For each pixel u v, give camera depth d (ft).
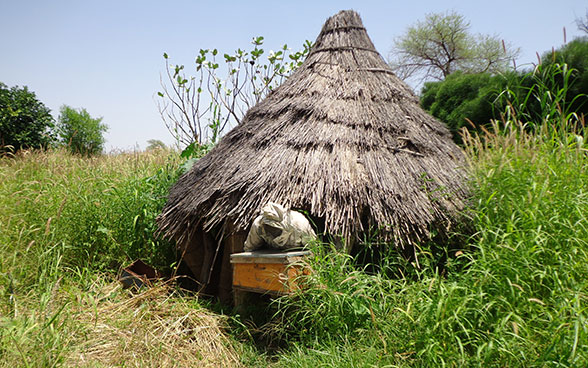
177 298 12.81
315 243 11.05
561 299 8.23
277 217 11.00
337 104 14.96
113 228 16.46
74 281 13.91
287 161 13.02
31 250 13.71
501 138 13.32
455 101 34.01
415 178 13.37
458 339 7.94
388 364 8.48
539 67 13.88
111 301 12.87
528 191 9.94
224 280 14.56
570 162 11.38
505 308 8.68
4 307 10.98
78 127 52.24
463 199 13.30
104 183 18.52
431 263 12.07
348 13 18.26
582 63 23.85
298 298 10.64
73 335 10.12
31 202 15.64
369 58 17.31
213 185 13.87
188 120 27.45
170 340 10.72
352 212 11.84
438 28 60.90
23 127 37.50
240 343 11.21
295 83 16.42
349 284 10.23
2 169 20.76
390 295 10.18
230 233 13.71
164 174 19.80
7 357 8.45
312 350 9.46
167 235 14.82
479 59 60.29
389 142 14.33
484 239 10.22
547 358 7.26
